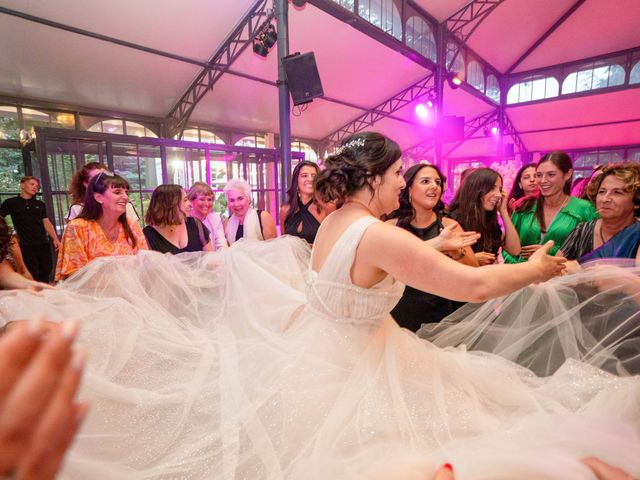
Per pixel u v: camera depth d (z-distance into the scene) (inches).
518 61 523.8
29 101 275.0
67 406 12.6
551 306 46.0
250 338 51.8
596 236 67.2
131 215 106.2
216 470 31.3
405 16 344.2
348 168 39.6
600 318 43.4
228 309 62.6
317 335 40.8
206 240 106.3
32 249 193.5
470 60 472.1
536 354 45.9
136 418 35.9
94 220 72.8
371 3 303.1
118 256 66.8
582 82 497.4
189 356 47.0
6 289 59.6
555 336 45.2
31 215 193.6
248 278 67.6
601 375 38.7
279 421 34.8
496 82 545.0
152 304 60.9
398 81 408.8
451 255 69.7
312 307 42.3
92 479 30.1
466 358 42.8
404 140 552.1
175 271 68.4
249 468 31.7
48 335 13.2
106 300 57.2
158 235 96.8
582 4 421.4
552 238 89.4
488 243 85.4
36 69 243.6
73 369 13.1
